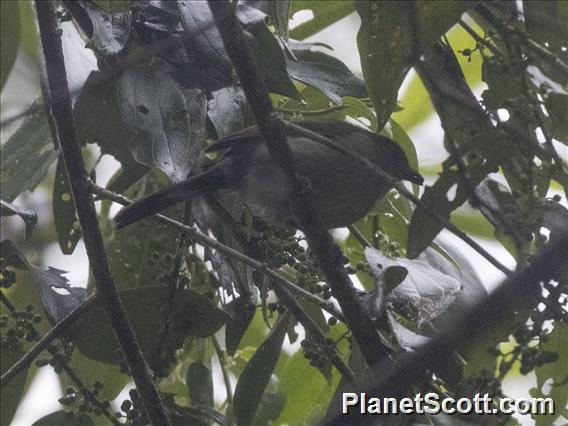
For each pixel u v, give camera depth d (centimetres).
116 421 930
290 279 1068
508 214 862
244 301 1020
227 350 1020
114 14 959
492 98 927
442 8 867
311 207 838
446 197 864
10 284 968
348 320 852
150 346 973
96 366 1076
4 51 1099
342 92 1034
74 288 986
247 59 799
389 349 849
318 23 1183
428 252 1047
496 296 664
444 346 702
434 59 957
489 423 831
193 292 973
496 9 975
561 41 970
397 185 800
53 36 852
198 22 957
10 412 1027
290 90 978
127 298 966
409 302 884
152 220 1084
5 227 1342
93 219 877
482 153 873
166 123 934
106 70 937
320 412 1118
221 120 1027
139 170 1034
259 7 1074
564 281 755
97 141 1022
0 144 1238
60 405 1083
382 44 891
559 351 967
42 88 937
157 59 993
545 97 880
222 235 1052
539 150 859
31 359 897
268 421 1079
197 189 1022
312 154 1063
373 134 1123
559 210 876
